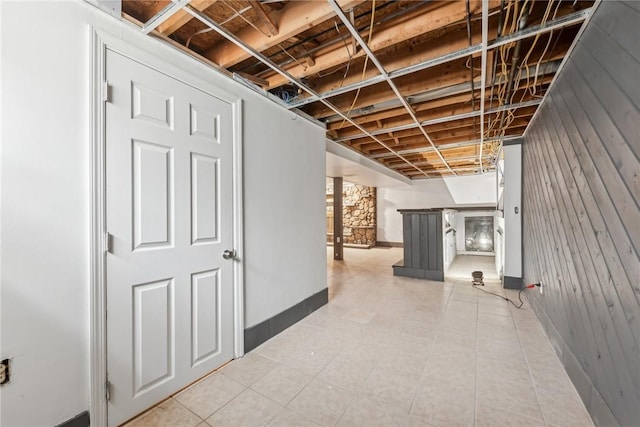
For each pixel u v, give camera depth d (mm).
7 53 1113
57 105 1239
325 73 2553
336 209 6449
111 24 1418
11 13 1125
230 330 2076
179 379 1722
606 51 1331
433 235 4492
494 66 2107
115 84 1423
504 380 1801
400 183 7715
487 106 2945
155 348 1596
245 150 2236
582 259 1645
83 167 1316
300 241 2898
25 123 1156
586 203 1584
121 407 1440
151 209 1577
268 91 2553
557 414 1501
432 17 1682
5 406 1107
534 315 2914
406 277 4699
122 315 1449
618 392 1229
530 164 3168
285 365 2014
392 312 3051
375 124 3684
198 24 1851
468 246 7250
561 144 2029
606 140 1335
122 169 1450
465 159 5617
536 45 2088
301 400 1638
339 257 6422
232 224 2094
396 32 1796
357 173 5969
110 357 1400
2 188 1104
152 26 1509
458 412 1522
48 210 1214
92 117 1335
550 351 2166
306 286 2980
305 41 2068
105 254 1380
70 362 1273
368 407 1573
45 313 1204
